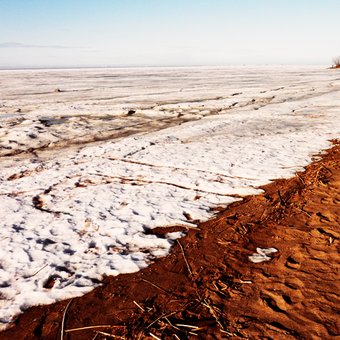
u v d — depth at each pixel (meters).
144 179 6.37
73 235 4.12
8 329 2.54
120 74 86.19
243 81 42.31
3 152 10.12
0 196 5.80
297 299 2.46
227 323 2.29
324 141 8.66
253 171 6.32
